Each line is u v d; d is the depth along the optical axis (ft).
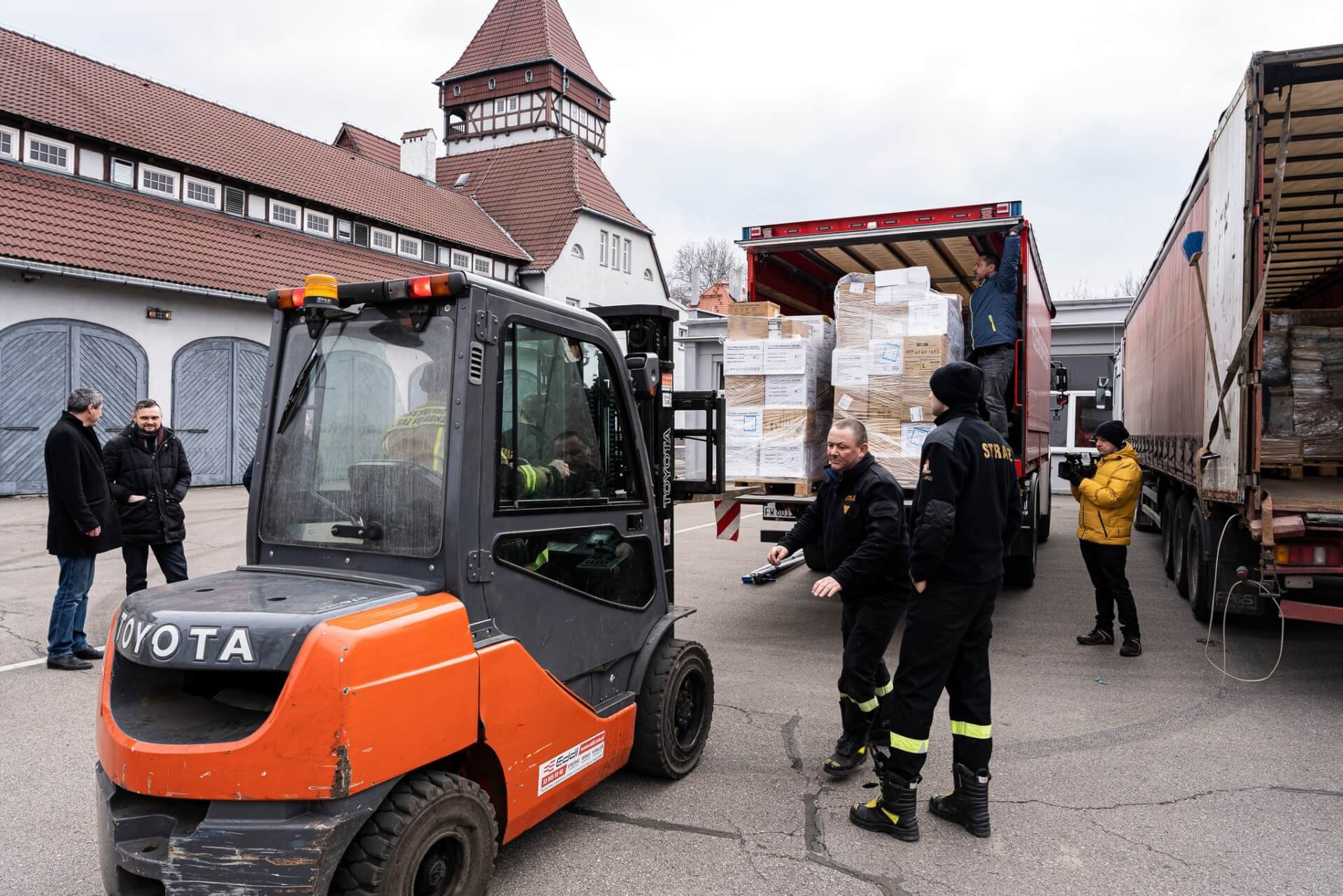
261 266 64.54
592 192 107.65
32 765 14.15
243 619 8.37
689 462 58.65
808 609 26.99
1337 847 11.67
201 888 8.04
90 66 68.39
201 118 73.77
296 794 7.92
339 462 10.39
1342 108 19.98
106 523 19.36
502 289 10.14
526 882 10.69
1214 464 20.52
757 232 25.67
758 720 16.66
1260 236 17.74
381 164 93.61
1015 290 23.52
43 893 10.48
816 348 21.91
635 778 13.91
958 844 11.78
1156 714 17.03
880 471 13.88
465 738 9.19
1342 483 23.98
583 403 11.94
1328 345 25.35
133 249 55.67
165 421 56.54
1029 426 26.84
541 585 10.77
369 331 10.34
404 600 9.05
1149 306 36.65
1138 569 34.06
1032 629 24.23
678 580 32.09
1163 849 11.63
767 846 11.68
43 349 50.03
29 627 22.49
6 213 50.34
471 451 9.59
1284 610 17.87
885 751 14.20
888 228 24.27
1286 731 16.07
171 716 8.99
